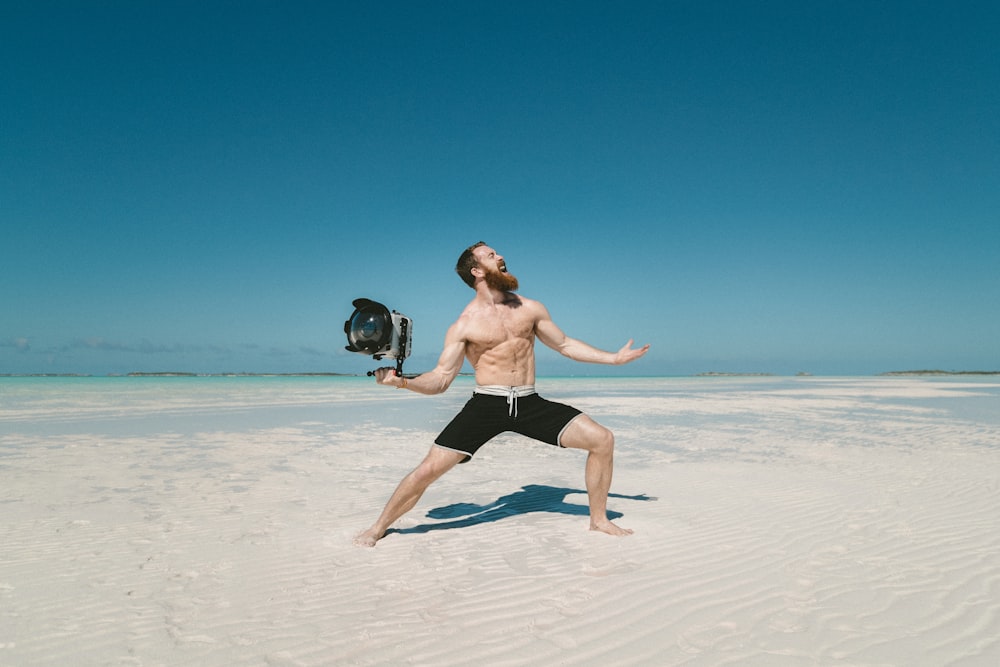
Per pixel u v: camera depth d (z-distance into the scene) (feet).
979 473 23.85
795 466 26.04
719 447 32.22
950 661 8.69
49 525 16.40
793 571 12.67
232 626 10.04
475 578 12.30
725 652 9.04
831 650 9.08
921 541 14.80
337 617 10.39
